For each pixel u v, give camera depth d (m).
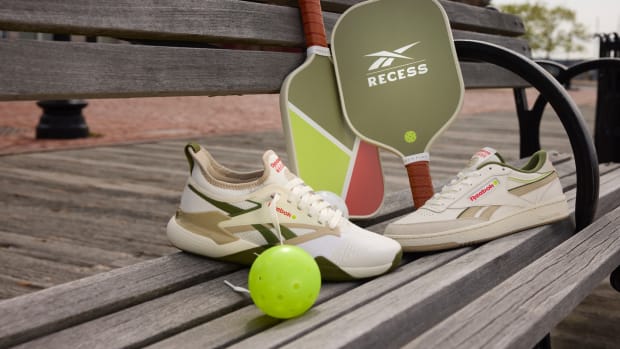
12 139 6.54
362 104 1.67
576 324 2.07
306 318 0.98
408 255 1.40
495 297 1.08
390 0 1.73
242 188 1.23
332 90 1.69
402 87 1.69
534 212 1.46
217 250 1.24
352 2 2.00
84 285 1.08
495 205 1.40
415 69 1.69
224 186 1.24
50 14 1.10
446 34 1.71
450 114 1.68
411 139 1.68
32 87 1.07
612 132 3.00
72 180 4.04
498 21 2.66
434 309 1.05
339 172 1.66
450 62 1.69
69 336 0.93
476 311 1.02
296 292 0.96
